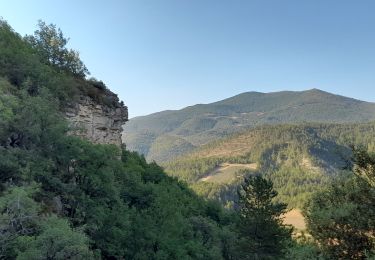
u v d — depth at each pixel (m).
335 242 19.12
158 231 51.47
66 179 40.25
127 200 56.09
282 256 54.25
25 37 69.19
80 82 70.75
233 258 71.38
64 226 25.22
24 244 23.06
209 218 97.56
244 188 61.19
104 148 50.44
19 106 36.53
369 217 18.20
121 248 44.53
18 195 24.69
